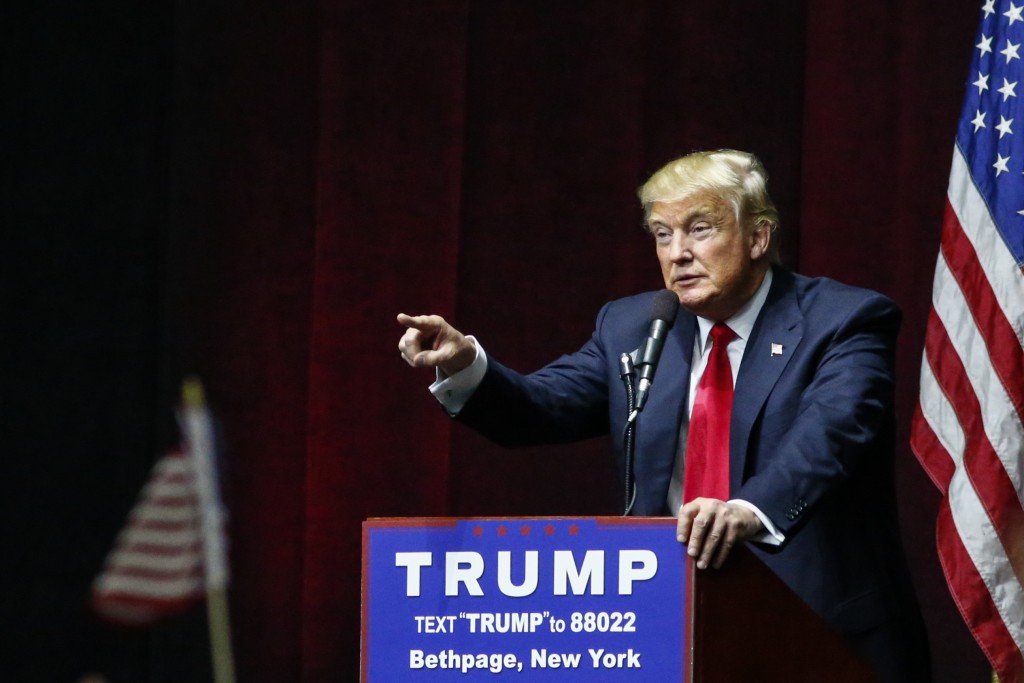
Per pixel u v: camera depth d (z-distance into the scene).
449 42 17.05
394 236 16.89
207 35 17.55
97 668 17.16
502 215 17.16
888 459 10.39
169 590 16.89
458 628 8.01
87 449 17.50
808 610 8.08
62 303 17.67
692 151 16.94
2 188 17.80
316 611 16.59
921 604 16.17
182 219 17.38
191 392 15.70
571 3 17.23
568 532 7.98
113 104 17.86
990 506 12.74
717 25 17.00
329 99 17.02
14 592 17.38
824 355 10.27
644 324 11.07
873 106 16.44
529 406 10.59
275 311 17.27
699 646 7.83
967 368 13.18
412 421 16.78
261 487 17.02
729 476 10.12
